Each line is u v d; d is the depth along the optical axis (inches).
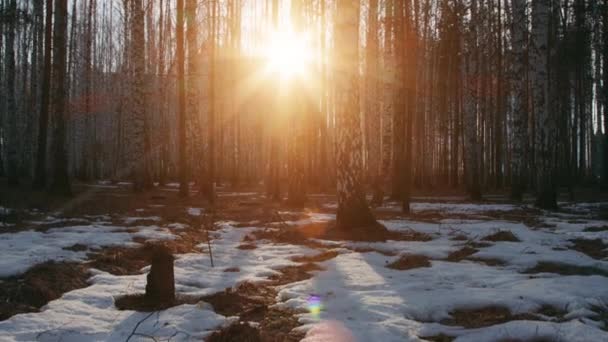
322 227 412.8
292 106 648.4
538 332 158.4
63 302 197.8
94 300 202.5
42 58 1031.0
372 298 202.7
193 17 732.7
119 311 191.5
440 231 402.6
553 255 288.7
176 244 331.0
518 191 765.9
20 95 1275.8
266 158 1227.9
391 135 729.0
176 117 1697.8
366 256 300.8
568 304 189.6
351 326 169.5
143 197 703.7
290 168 631.2
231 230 420.8
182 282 237.3
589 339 151.0
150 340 161.2
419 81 1219.2
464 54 981.8
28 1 1160.2
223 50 1178.0
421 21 1086.4
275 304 205.0
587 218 511.8
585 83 1364.4
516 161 758.5
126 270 268.7
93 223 423.8
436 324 175.0
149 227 408.5
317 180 1202.6
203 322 178.5
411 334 164.2
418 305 193.2
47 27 663.8
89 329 169.5
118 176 1374.3
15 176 754.2
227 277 248.5
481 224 450.0
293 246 338.3
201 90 1518.2
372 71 933.2
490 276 245.0
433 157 1438.2
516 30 697.6
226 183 1427.2
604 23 938.1
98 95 1612.9
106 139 1772.9
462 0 940.0
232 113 1375.5
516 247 321.4
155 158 1438.2
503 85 1216.8
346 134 371.6
